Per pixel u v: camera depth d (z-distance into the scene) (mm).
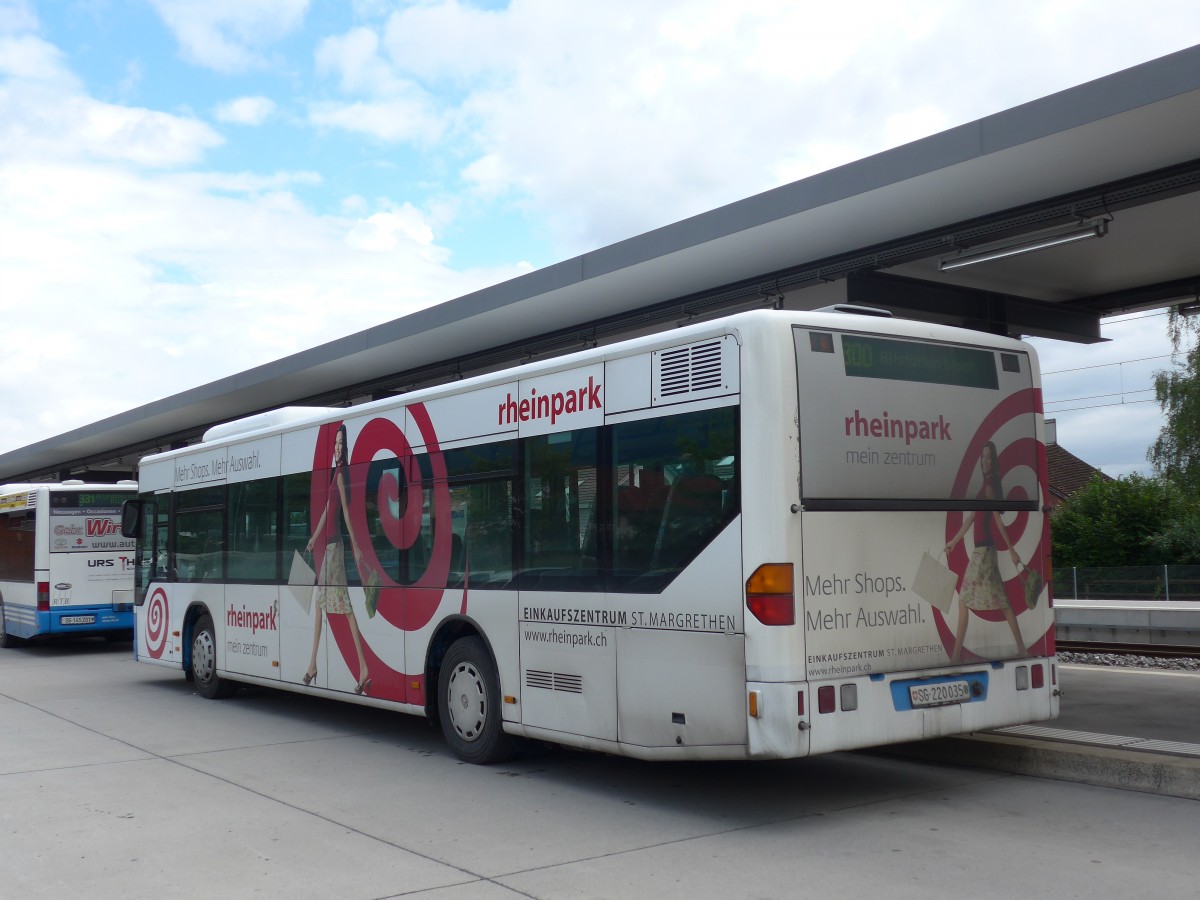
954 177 8961
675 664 6609
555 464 7676
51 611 18250
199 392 21609
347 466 10117
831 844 6074
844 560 6363
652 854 5945
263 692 13320
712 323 6586
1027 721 7172
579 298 13227
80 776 8250
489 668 8305
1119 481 41531
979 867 5594
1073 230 9578
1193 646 16344
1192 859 5672
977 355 7230
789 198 10000
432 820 6781
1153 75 7484
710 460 6508
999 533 7172
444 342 16031
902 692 6523
